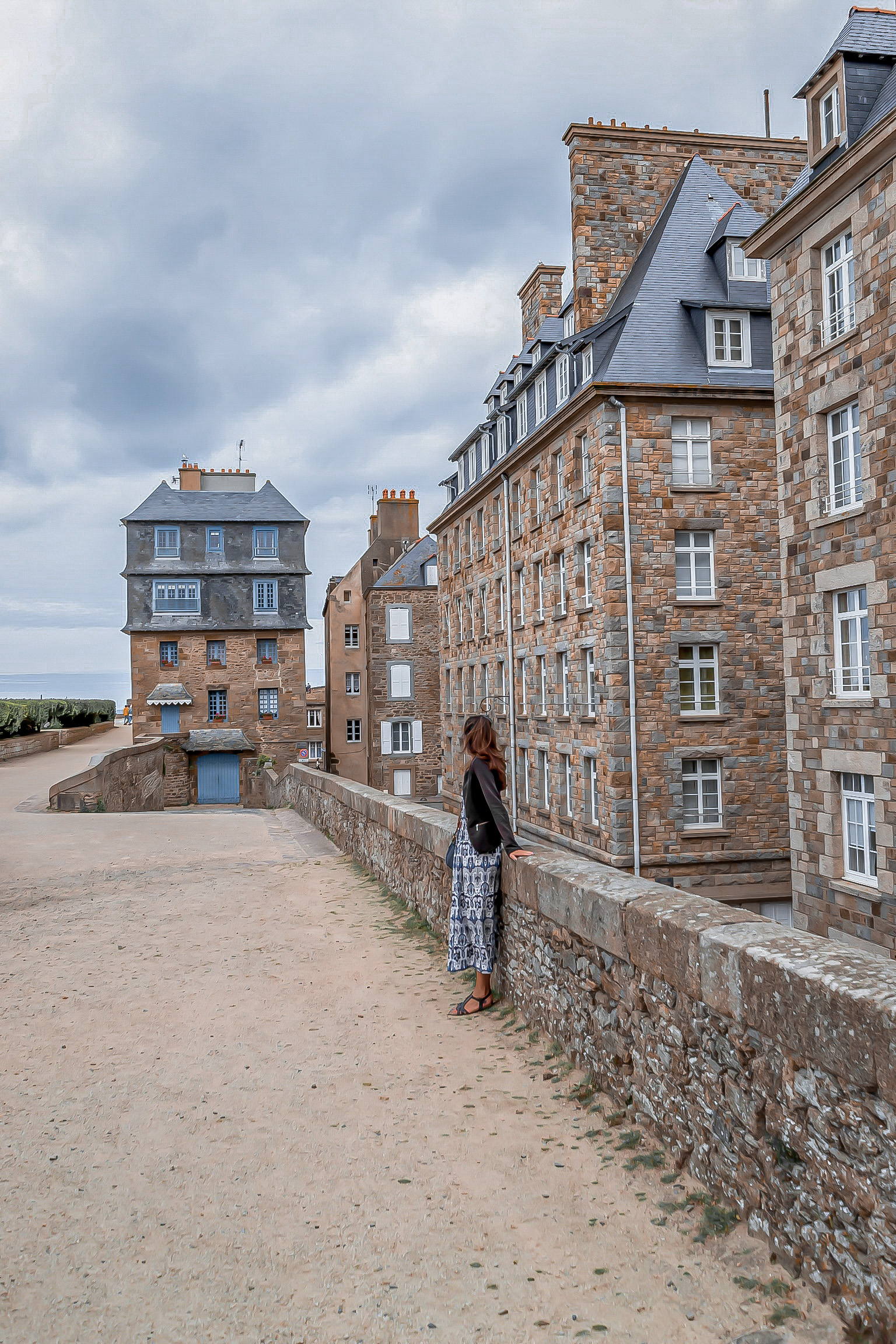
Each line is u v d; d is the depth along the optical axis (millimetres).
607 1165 3453
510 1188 3322
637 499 21375
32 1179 3436
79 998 5680
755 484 21844
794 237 15570
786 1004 2736
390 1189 3340
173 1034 5027
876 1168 2408
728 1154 3074
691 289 23047
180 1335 2541
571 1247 2936
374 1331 2549
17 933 7453
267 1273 2836
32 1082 4383
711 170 25578
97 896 9070
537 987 4844
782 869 21516
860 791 14391
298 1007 5488
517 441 28797
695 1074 3289
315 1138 3770
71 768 29062
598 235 26312
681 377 21734
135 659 42500
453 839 6480
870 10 15227
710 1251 2865
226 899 8883
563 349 24219
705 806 21750
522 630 28078
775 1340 2426
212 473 47219
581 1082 4180
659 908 3613
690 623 21500
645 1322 2537
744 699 21656
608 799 21328
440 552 39938
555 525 24953
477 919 5320
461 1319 2586
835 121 15344
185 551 43375
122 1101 4152
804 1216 2684
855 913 14094
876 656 13680
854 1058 2449
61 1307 2666
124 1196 3309
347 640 48750
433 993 5695
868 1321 2404
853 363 14078
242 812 21516
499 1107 4016
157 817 18125
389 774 45844
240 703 43125
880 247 13383
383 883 9359
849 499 14648
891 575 13359
